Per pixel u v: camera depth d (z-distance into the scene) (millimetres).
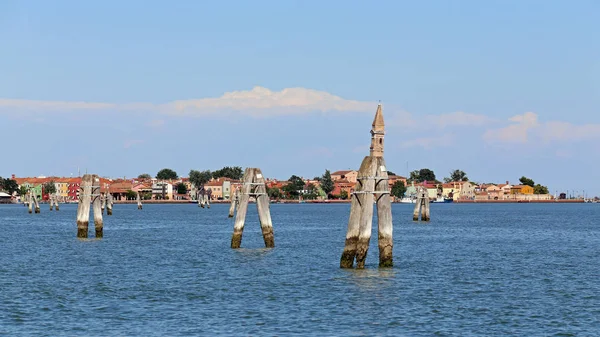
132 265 64625
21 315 42469
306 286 51719
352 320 41562
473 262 69062
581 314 43562
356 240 58062
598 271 62688
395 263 66562
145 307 44750
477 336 38469
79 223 93250
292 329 39500
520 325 40844
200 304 45656
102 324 40438
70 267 63281
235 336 38062
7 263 66312
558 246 91000
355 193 57094
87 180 92188
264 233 78438
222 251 76312
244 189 78062
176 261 67438
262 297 47812
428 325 40594
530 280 56625
